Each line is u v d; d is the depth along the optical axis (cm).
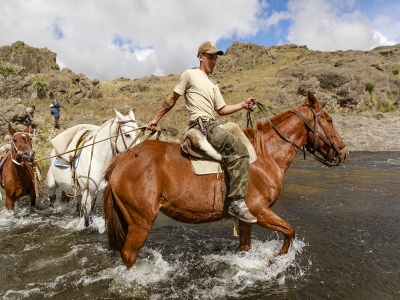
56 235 611
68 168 654
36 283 434
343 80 3003
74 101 2711
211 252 537
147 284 429
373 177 1201
